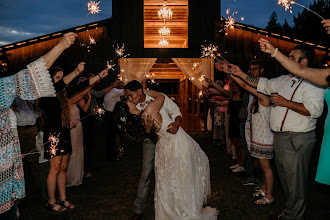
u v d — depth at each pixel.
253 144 3.77
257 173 4.59
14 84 1.45
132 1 10.45
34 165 5.63
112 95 6.28
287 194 3.10
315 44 11.80
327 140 2.29
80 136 4.62
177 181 3.11
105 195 4.20
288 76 3.03
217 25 10.51
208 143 8.22
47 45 11.98
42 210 3.68
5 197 1.49
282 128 2.89
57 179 3.72
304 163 2.87
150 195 4.21
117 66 11.08
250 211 3.59
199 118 12.83
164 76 17.44
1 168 1.47
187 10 11.16
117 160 6.31
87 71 11.76
